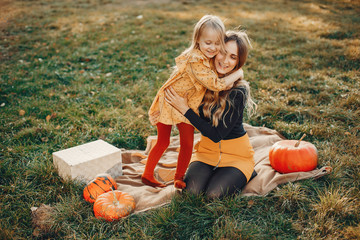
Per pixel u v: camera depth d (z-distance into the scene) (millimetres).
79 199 2820
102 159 3119
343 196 2625
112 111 4621
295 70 5754
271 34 8109
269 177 3012
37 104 4793
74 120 4383
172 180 3244
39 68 6340
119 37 8219
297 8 11609
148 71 6219
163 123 2893
